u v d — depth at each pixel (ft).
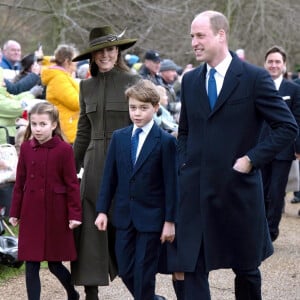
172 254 21.35
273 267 30.27
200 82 19.58
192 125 19.75
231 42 96.02
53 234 22.11
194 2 92.38
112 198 21.53
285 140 18.97
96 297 23.22
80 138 23.61
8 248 26.45
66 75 32.12
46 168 22.13
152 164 20.61
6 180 28.14
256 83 19.16
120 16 83.15
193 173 19.57
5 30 79.25
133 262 20.79
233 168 19.06
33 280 22.16
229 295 25.82
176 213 20.40
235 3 94.89
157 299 22.66
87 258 22.58
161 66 45.32
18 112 31.89
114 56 22.91
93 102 22.91
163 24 87.76
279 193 32.04
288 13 100.42
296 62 101.91
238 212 19.35
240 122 19.17
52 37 78.33
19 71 38.81
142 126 20.75
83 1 79.77
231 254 19.57
